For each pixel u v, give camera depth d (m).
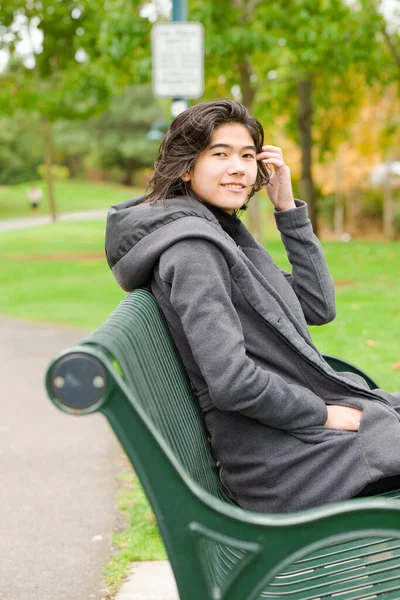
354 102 24.27
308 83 22.72
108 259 2.40
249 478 2.22
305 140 23.28
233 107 2.51
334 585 1.97
